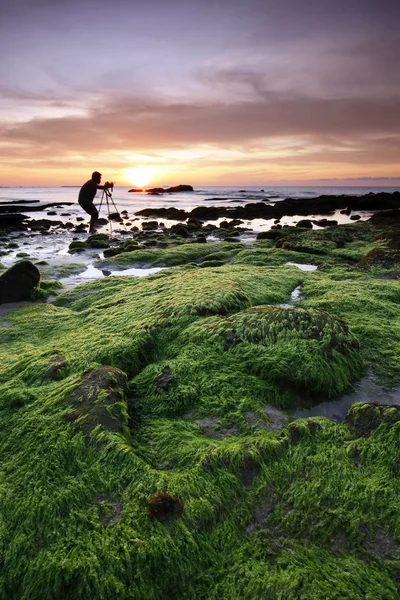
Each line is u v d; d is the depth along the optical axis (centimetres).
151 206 5894
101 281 1070
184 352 523
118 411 391
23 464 347
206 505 303
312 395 466
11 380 498
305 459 349
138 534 277
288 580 252
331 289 856
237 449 350
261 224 3262
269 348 505
